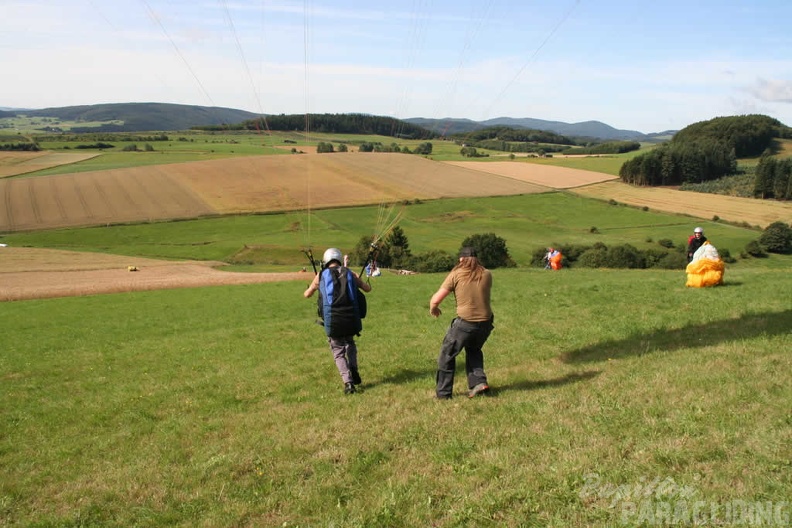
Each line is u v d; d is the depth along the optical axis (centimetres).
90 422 842
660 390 675
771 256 7262
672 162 11519
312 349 1239
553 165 13125
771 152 14875
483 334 737
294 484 533
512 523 425
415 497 478
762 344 858
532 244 7556
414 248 7081
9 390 1140
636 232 8344
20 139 17100
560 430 580
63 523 511
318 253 6731
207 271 5288
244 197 9194
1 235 7700
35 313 2678
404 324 1449
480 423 633
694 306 1296
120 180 10094
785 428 524
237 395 901
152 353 1393
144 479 586
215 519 483
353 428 660
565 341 1077
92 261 6162
